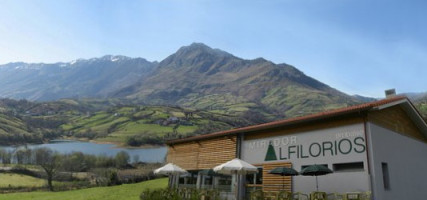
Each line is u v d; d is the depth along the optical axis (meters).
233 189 17.80
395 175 14.14
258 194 14.30
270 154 16.31
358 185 12.62
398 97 15.55
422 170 17.36
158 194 18.14
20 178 46.47
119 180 38.72
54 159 56.38
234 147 18.34
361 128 13.12
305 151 14.82
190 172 21.78
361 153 12.85
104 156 65.19
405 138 16.14
